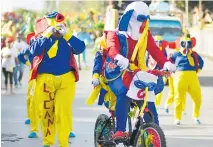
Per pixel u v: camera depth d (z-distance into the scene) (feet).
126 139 48.34
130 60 48.39
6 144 61.46
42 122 53.88
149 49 49.21
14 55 111.86
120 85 47.85
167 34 142.31
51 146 59.93
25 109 90.27
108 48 48.11
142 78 47.24
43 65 52.42
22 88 120.98
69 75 52.75
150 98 47.16
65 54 52.54
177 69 73.72
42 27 52.95
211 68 160.25
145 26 48.70
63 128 53.01
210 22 209.97
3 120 78.74
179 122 74.43
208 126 73.31
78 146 60.44
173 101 84.79
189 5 264.93
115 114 48.83
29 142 62.64
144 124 46.24
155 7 153.99
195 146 60.85
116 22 138.21
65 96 52.75
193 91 73.97
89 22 266.57
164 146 44.24
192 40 73.87
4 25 155.53
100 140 52.65
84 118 79.92
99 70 50.96
